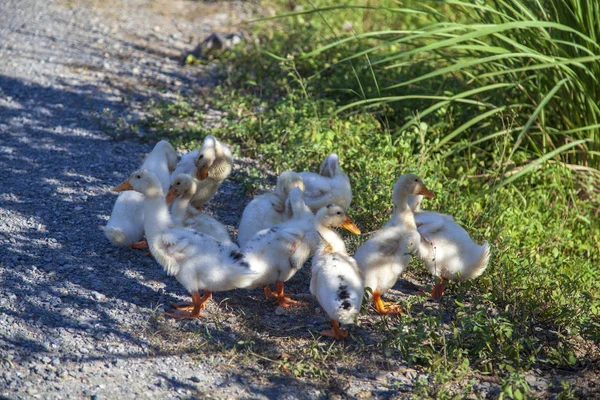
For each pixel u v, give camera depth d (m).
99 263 9.11
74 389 6.63
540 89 12.77
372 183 11.12
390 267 8.27
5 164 12.09
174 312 8.12
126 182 7.96
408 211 8.43
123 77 17.23
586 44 12.31
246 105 15.16
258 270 7.98
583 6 12.30
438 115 13.88
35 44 19.36
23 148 12.86
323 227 8.08
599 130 12.66
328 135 12.46
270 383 6.98
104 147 13.16
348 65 16.52
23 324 7.57
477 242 10.11
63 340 7.38
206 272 7.75
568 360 7.64
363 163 11.70
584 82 12.52
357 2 22.30
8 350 7.10
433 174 11.83
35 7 23.25
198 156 10.23
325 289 7.50
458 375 7.17
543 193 12.34
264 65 17.83
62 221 10.20
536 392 7.13
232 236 10.18
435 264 8.66
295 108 14.59
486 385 7.17
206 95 16.23
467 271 8.70
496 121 13.41
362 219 10.65
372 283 8.27
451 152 12.29
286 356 7.43
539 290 8.89
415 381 7.17
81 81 16.72
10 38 19.72
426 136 13.63
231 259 7.73
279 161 12.40
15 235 9.62
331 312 7.40
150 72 17.75
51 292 8.28
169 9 24.30
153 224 7.92
